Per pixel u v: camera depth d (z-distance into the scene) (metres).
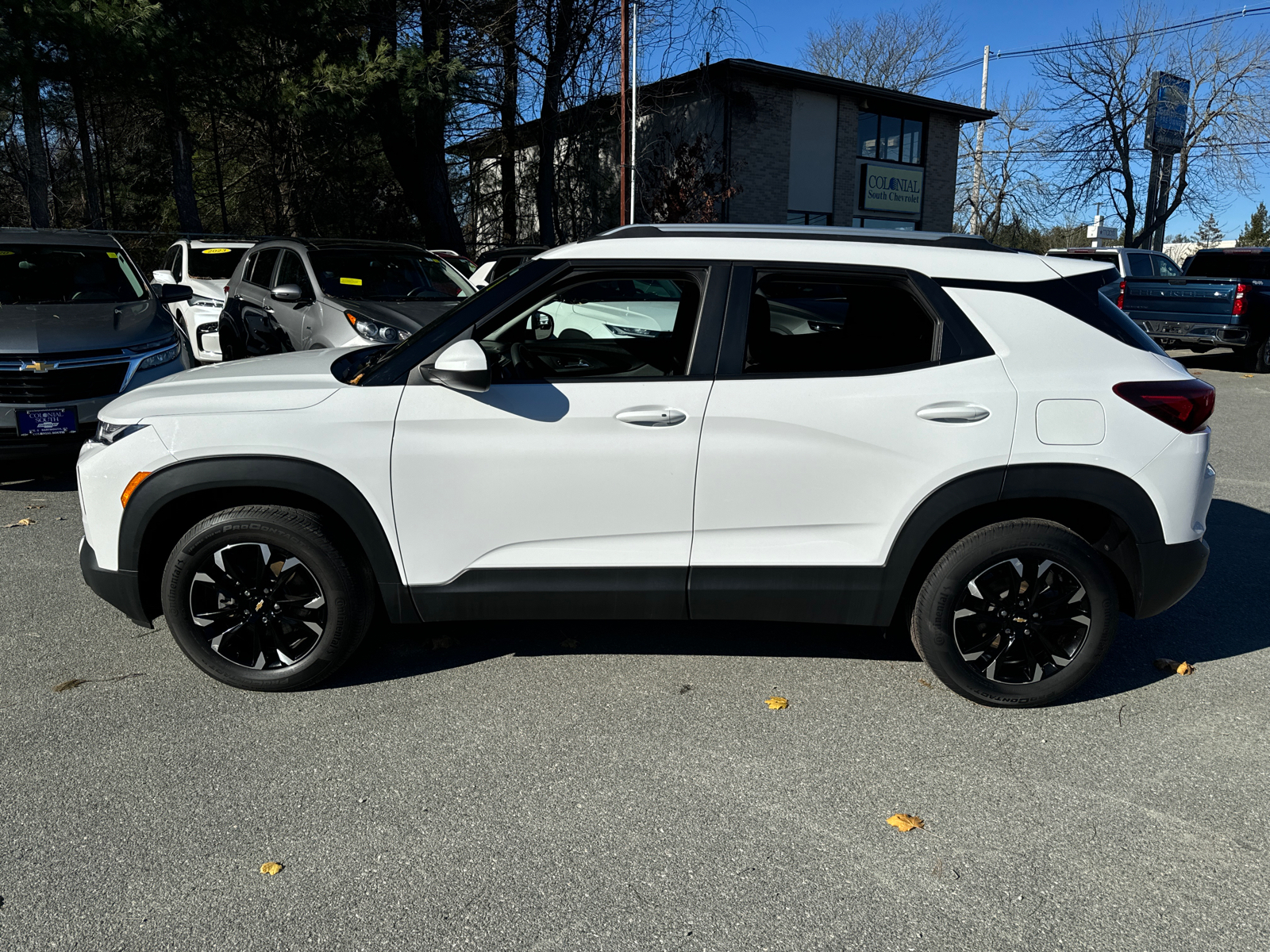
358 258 8.70
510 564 3.27
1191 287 13.98
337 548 3.26
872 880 2.41
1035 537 3.17
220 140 25.33
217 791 2.79
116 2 13.15
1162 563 3.22
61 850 2.49
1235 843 2.58
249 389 3.28
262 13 14.73
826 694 3.47
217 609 3.36
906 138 27.36
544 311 3.30
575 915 2.27
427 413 3.17
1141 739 3.16
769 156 23.84
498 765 2.95
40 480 6.73
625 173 19.45
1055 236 51.44
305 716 3.26
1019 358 3.16
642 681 3.56
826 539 3.24
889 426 3.13
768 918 2.26
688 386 3.16
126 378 6.18
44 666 3.64
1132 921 2.26
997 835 2.61
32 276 7.14
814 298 3.19
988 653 3.31
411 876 2.41
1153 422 3.14
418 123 17.16
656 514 3.22
